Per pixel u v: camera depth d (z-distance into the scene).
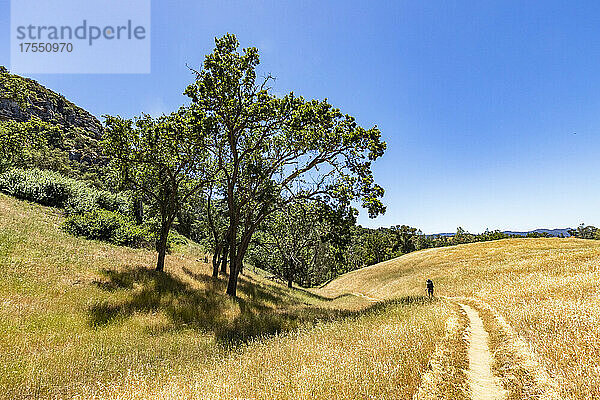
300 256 46.09
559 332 9.28
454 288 26.02
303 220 23.55
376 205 18.48
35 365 7.66
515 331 10.69
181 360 8.73
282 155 20.45
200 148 20.23
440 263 38.16
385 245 94.69
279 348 9.08
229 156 22.95
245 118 18.66
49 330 9.99
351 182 18.94
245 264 51.16
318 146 18.95
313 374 6.46
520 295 17.05
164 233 20.75
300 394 5.58
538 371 7.16
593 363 6.82
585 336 8.41
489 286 23.16
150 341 10.36
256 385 6.29
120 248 23.83
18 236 17.61
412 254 53.62
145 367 7.97
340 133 18.91
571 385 6.09
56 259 16.44
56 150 72.75
